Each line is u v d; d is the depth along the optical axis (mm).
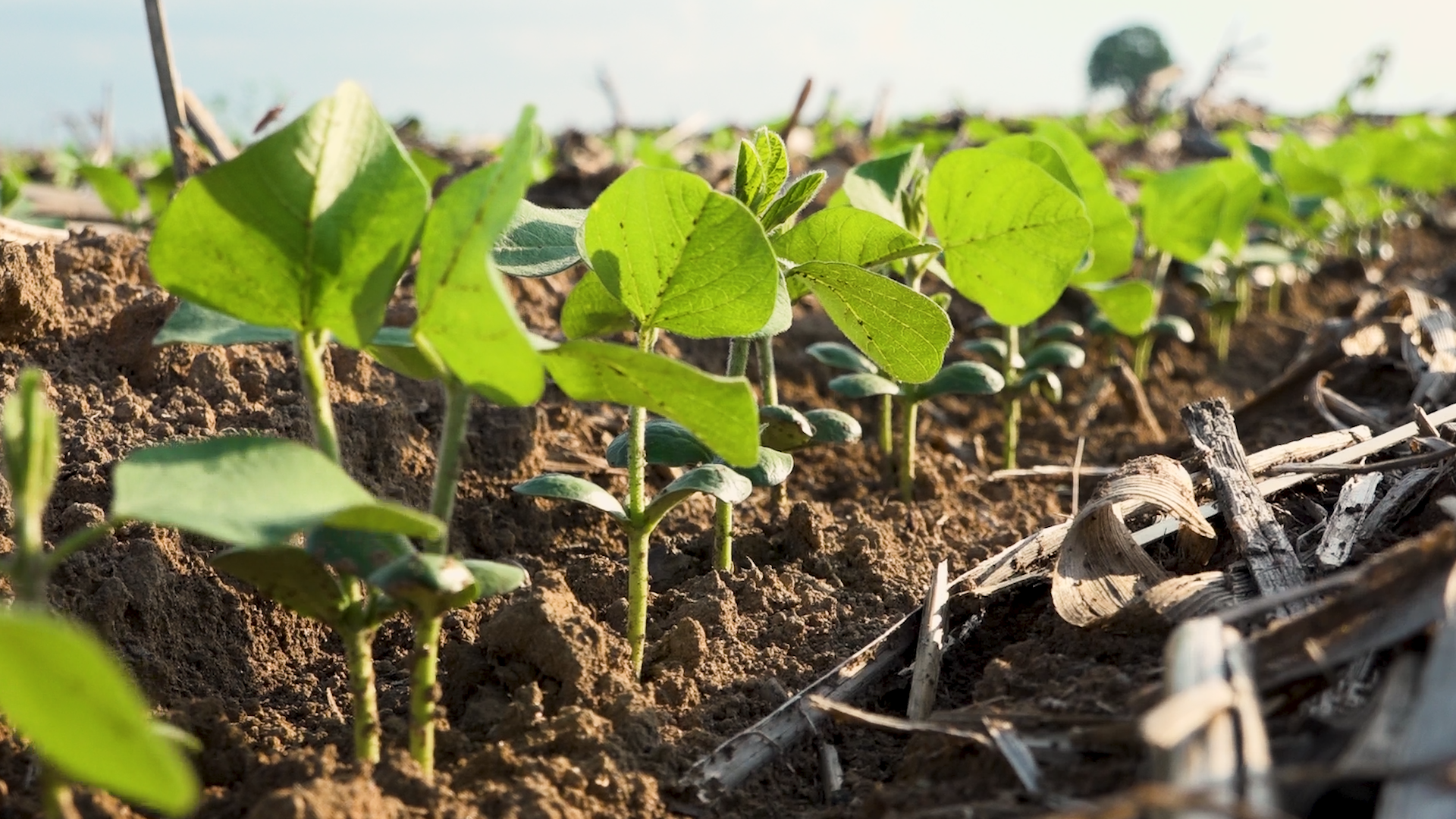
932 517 627
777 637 506
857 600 532
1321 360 756
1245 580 466
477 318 367
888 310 492
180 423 557
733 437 395
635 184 416
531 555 579
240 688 480
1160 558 511
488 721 455
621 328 485
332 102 385
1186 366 1036
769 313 429
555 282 875
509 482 612
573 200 1126
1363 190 1508
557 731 443
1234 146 1649
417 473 596
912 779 423
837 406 846
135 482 357
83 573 473
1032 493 681
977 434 831
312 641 507
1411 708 366
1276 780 353
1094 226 719
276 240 385
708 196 413
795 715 462
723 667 487
